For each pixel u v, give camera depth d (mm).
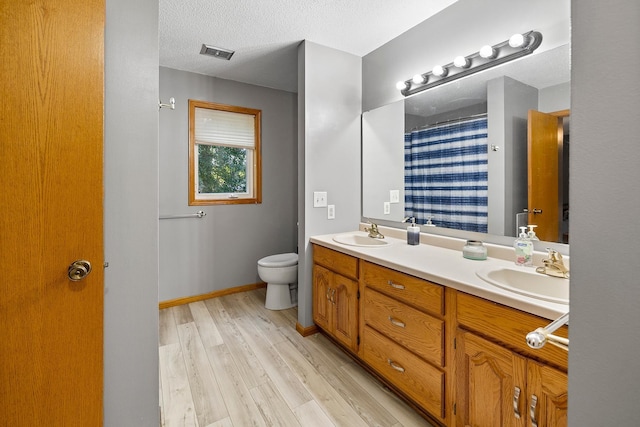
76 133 972
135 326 1186
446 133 2014
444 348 1352
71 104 965
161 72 2873
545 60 1545
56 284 961
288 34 2293
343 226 2629
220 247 3256
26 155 923
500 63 1716
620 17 431
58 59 950
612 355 445
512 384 1089
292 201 3695
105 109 1107
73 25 965
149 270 1204
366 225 2645
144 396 1210
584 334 479
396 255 1763
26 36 917
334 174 2561
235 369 1948
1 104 898
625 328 431
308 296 2451
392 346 1636
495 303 1145
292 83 3340
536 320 1019
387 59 2428
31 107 925
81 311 990
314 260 2410
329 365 1999
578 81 480
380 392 1727
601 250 456
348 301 1992
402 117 2312
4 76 900
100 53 1000
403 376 1568
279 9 1982
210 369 1948
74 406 993
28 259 933
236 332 2463
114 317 1147
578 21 481
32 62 923
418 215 2227
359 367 1976
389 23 2156
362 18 2092
